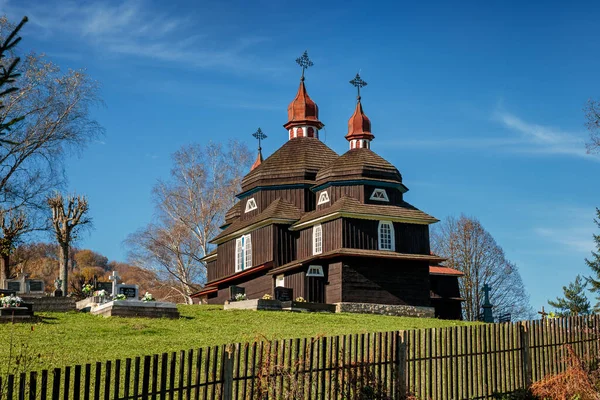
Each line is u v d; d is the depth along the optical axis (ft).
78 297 153.99
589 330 71.56
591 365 69.72
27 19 35.78
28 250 255.09
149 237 232.32
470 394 60.13
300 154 182.80
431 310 159.02
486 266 244.22
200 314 121.70
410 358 55.93
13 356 74.28
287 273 162.50
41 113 150.51
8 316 100.73
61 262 164.96
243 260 180.45
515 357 64.64
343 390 50.93
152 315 113.50
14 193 147.95
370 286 154.71
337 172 166.81
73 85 155.43
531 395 63.82
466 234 245.24
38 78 149.79
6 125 37.70
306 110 192.54
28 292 123.44
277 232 169.58
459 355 59.67
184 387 45.03
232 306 140.36
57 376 40.88
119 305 111.75
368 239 158.40
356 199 163.94
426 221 163.73
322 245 160.66
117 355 77.61
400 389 54.24
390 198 166.81
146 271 232.53
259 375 47.88
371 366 53.11
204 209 232.53
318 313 133.69
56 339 88.02
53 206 163.22
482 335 62.39
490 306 182.60
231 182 236.02
